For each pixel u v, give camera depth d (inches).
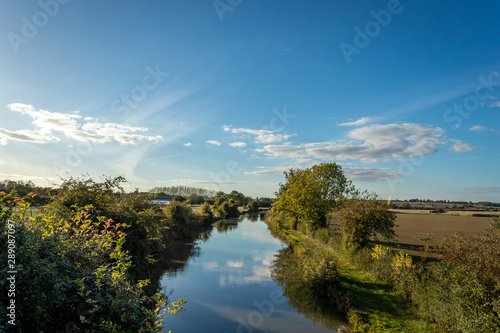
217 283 570.6
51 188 409.7
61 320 205.3
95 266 258.5
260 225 2078.0
